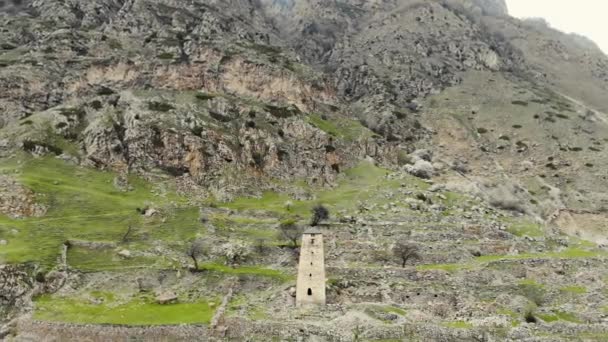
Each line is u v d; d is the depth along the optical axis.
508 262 97.69
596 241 137.62
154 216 110.06
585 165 182.38
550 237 119.94
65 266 89.69
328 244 102.31
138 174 131.88
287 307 80.06
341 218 117.44
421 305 83.25
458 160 187.62
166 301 83.69
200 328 72.38
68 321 74.50
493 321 75.88
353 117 197.00
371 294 85.12
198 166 134.88
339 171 152.25
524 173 181.88
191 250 94.75
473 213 129.50
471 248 105.31
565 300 86.50
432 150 193.00
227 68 177.25
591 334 75.00
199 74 173.75
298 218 118.12
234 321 74.31
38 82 159.00
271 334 72.56
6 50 180.00
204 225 108.75
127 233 101.81
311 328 72.81
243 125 151.62
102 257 94.44
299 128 158.00
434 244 103.69
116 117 144.50
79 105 151.62
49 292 85.00
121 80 167.62
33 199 108.25
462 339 72.69
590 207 159.25
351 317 75.56
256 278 90.06
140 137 137.50
